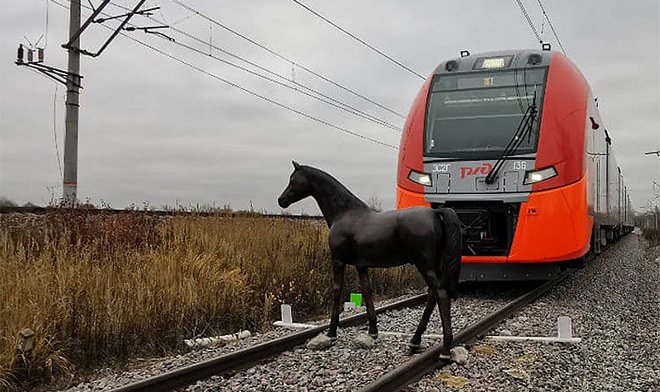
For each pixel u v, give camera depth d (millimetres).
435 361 6707
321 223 17047
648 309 11594
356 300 11586
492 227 11094
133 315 7758
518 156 10898
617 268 19625
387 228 7102
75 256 8812
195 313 8555
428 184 11281
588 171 11602
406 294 13398
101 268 8695
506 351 7297
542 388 5996
